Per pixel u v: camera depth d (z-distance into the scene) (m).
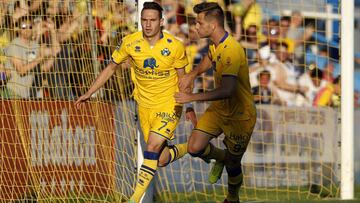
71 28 22.80
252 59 29.84
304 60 28.75
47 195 22.03
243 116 18.14
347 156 23.58
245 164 25.22
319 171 25.83
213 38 17.64
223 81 17.20
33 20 23.00
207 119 18.36
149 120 18.02
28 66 22.67
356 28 40.88
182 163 24.03
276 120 25.95
